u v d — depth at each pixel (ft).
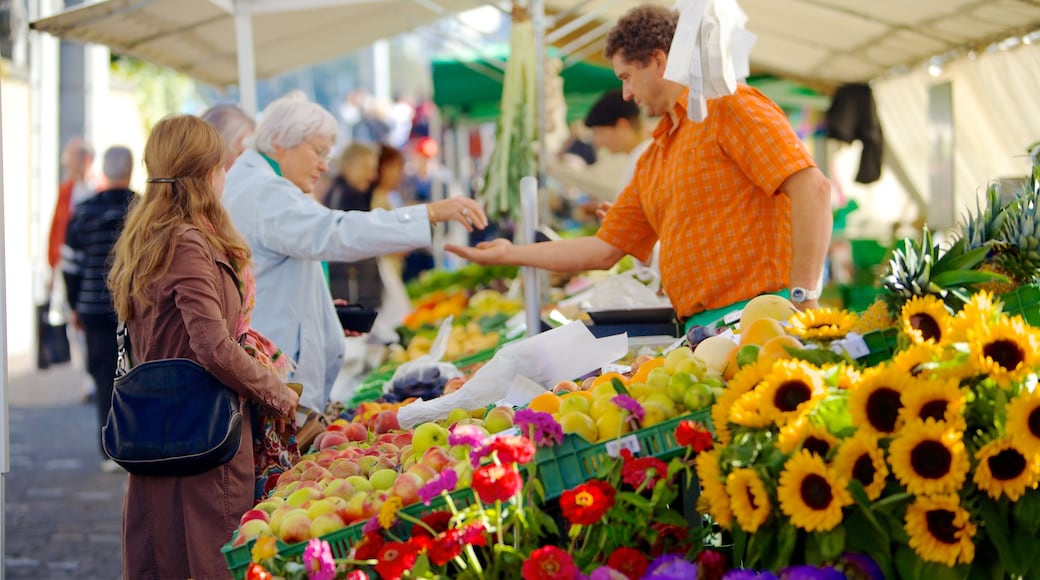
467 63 35.32
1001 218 9.52
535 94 22.06
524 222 17.47
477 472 8.29
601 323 15.99
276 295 15.67
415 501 8.92
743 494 8.09
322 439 13.03
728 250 13.39
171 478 11.94
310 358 15.88
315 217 15.24
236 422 11.94
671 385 9.14
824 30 25.29
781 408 8.28
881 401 8.01
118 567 20.80
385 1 24.80
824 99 35.09
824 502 7.81
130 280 12.22
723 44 12.36
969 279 8.90
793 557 8.32
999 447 7.85
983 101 24.29
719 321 12.58
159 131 12.43
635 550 8.53
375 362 24.08
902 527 7.95
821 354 8.79
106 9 22.27
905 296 9.05
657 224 14.76
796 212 12.76
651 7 14.17
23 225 57.52
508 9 22.58
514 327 21.24
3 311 12.84
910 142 30.50
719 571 8.60
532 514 8.64
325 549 8.54
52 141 54.24
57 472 29.94
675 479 9.16
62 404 42.06
